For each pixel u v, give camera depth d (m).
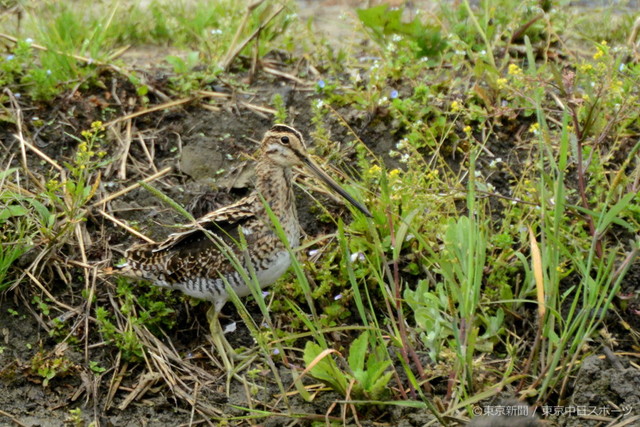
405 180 10.97
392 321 9.82
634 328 10.47
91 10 15.44
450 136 12.32
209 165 12.38
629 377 9.66
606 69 11.41
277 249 10.39
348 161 12.23
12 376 10.12
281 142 10.45
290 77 13.70
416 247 10.94
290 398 9.86
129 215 11.74
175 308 10.88
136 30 15.25
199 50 14.62
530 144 12.21
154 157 12.52
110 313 10.73
